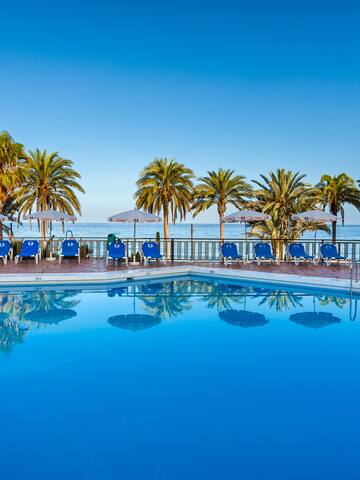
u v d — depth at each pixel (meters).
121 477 2.78
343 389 4.30
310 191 24.16
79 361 5.10
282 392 4.21
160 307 8.34
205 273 12.77
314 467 2.91
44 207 21.11
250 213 14.30
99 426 3.47
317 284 10.51
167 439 3.28
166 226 24.14
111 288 10.52
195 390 4.24
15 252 15.91
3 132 17.97
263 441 3.26
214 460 2.99
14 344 5.77
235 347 5.73
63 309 8.05
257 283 11.55
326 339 6.16
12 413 3.70
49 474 2.80
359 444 3.22
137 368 4.87
